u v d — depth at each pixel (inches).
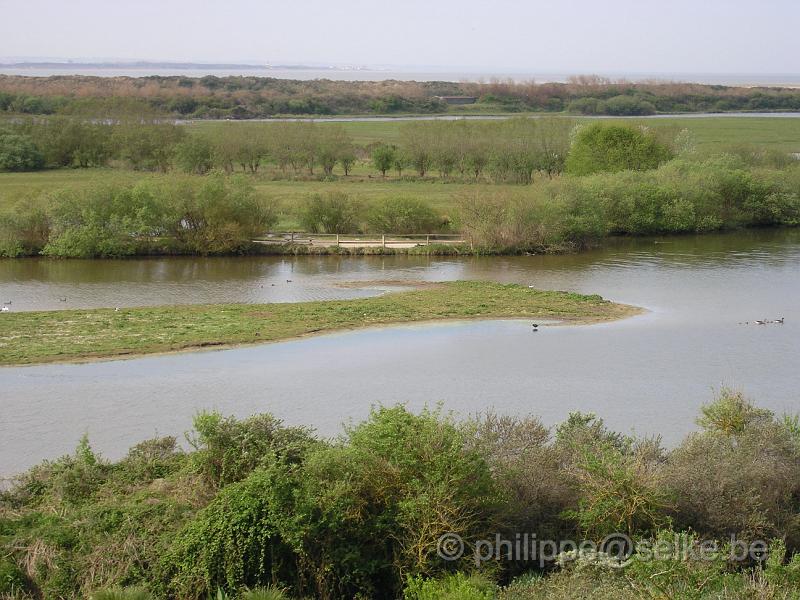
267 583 711.1
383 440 765.3
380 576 730.2
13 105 6146.7
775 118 7470.5
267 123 4943.4
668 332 1706.4
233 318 1774.1
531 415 1160.8
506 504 762.2
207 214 2605.8
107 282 2197.3
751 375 1425.9
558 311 1870.1
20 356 1456.7
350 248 2645.2
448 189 3789.4
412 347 1582.2
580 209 2770.7
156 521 785.6
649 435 1133.7
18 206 2596.0
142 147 4261.8
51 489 877.2
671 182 3090.6
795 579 644.7
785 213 3225.9
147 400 1263.5
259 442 866.1
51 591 714.8
